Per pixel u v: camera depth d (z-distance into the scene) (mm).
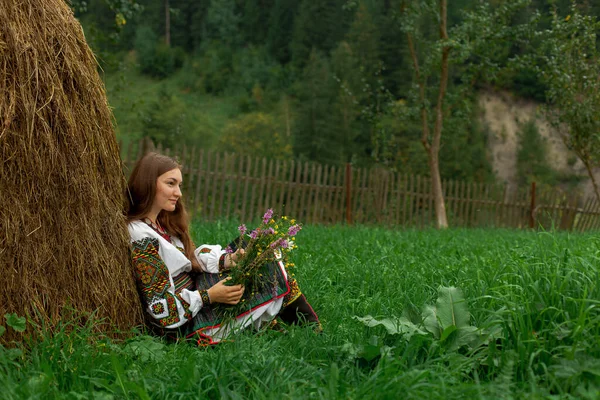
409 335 3037
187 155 12008
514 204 18344
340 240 7371
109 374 2740
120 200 3486
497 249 6117
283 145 57312
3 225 2959
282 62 104938
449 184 16953
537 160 63031
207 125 57656
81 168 3197
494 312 3045
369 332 3305
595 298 3129
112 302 3303
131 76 103688
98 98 3385
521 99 69812
